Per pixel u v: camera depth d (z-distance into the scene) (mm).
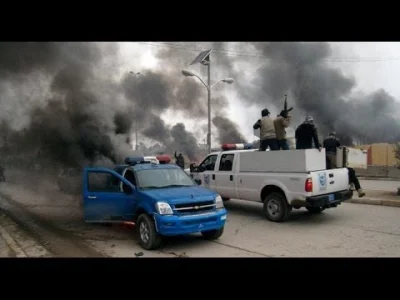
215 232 6711
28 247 6402
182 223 5988
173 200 6098
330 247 6129
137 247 6398
